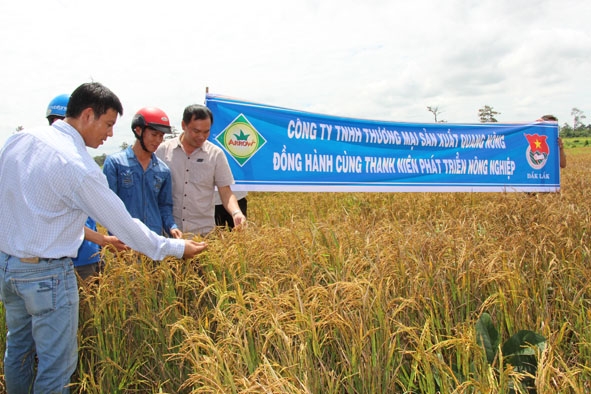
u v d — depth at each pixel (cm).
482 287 325
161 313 297
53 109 364
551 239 402
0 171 259
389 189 687
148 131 363
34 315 258
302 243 365
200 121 405
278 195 1200
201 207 441
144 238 282
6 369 283
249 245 352
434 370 250
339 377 245
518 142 758
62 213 255
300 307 251
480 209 625
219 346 272
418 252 354
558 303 327
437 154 715
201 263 338
